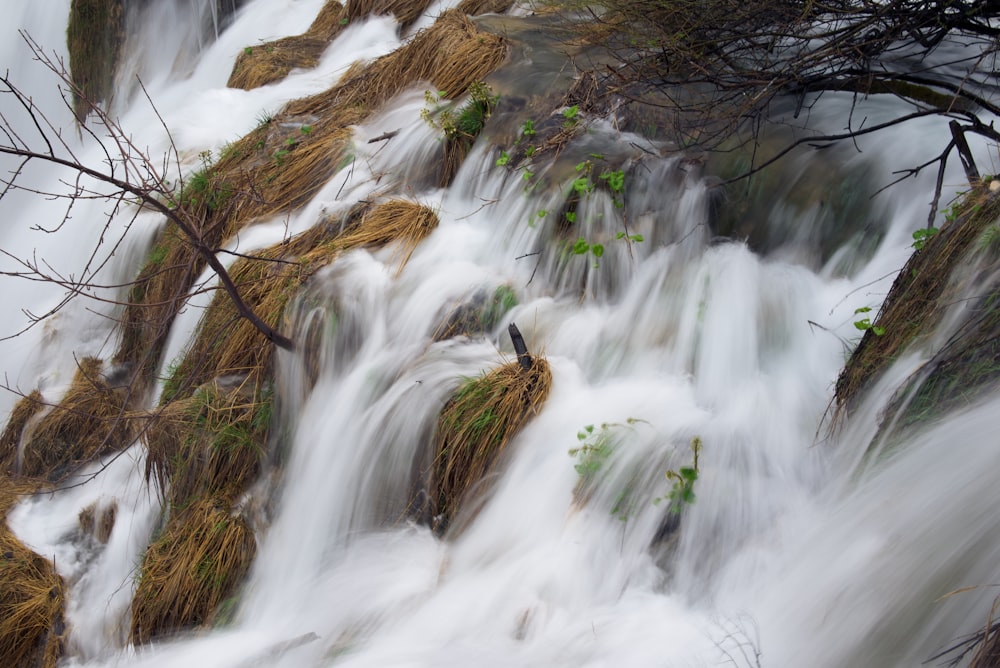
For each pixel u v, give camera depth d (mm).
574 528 4395
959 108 5504
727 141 5727
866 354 4375
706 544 4125
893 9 5230
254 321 5523
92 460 6605
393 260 6008
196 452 5570
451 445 4812
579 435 4527
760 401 4703
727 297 5172
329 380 5633
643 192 5699
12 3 12445
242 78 10195
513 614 4223
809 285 5211
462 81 7160
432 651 4195
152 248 7789
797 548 3932
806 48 5793
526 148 6215
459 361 5281
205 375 6035
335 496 5227
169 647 4957
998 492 3340
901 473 3799
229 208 6625
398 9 10148
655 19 6043
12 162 11430
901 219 5137
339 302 5707
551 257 5734
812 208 5363
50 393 7617
